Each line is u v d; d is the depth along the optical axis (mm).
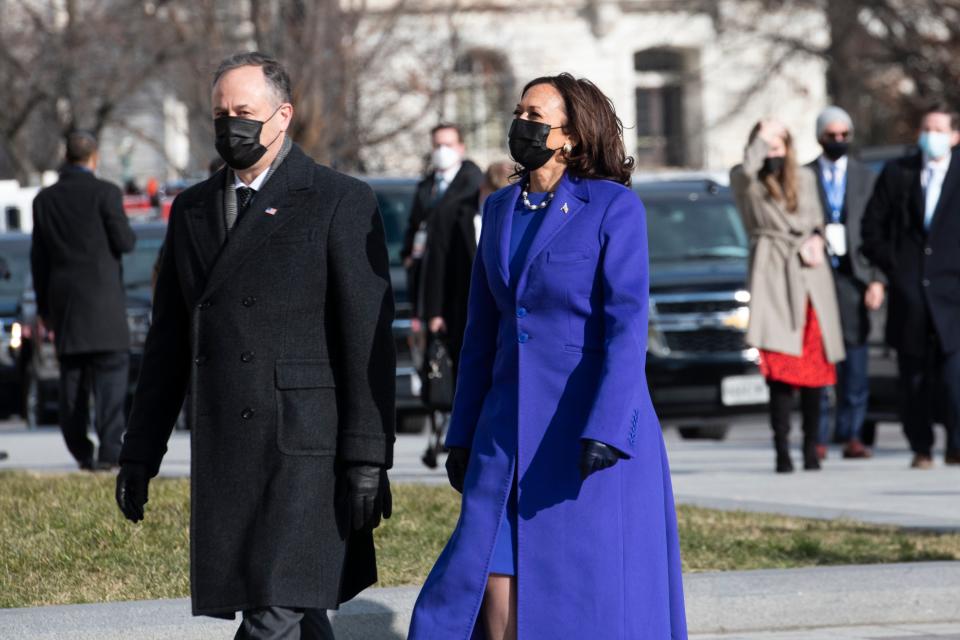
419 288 46250
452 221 42281
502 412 19109
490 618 18875
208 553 18656
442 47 121000
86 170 44281
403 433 65000
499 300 19391
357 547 19594
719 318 56812
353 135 107125
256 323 18797
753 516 33719
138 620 23375
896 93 145875
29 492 34719
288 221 18969
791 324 44469
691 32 173250
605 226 18906
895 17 133250
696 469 47406
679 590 19500
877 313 56125
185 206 19469
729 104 172625
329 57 103250
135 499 19547
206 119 111250
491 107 132375
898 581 26453
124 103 144375
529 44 165750
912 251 45344
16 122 131500
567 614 18531
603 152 19438
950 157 45156
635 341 18438
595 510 18672
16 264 78812
